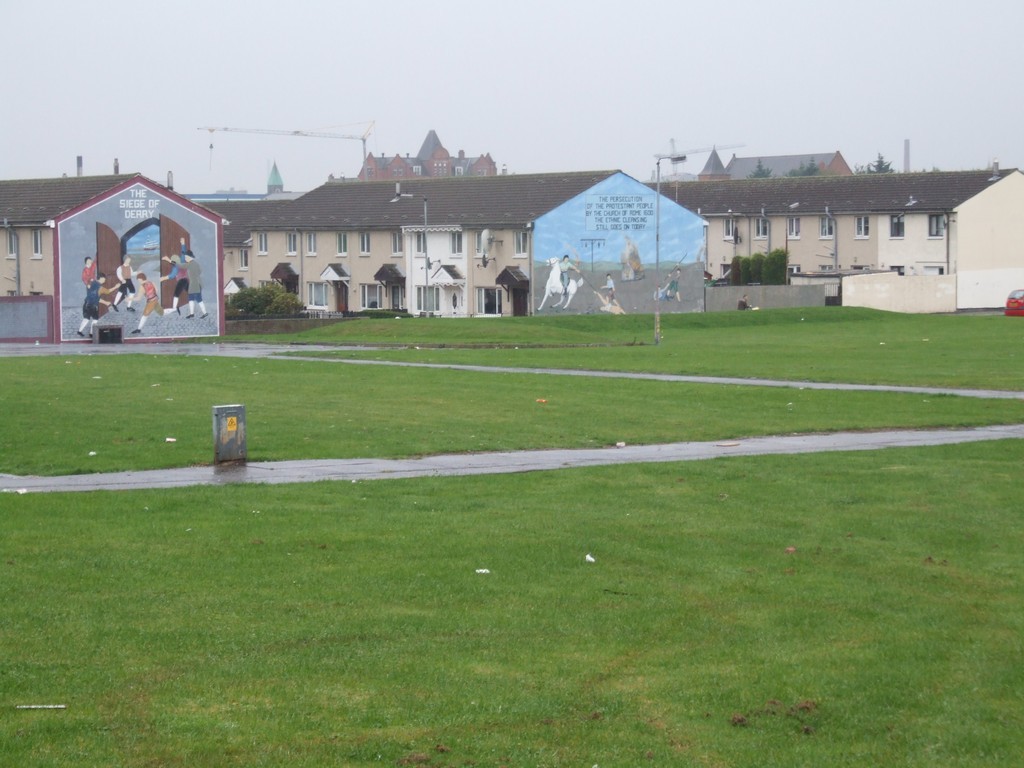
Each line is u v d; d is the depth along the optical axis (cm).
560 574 1453
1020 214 9594
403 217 9388
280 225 9925
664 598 1357
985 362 4700
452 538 1627
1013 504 1880
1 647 1156
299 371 4312
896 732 987
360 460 2348
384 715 1007
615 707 1033
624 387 3744
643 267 8850
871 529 1703
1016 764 930
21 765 895
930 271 9556
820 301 8931
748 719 1010
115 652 1149
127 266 7344
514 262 8812
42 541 1583
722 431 2775
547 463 2319
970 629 1255
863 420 2975
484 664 1136
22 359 4950
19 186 8069
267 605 1309
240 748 938
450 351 5450
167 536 1627
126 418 2930
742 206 10512
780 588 1400
